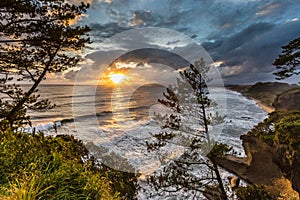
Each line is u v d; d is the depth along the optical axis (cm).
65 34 723
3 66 716
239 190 853
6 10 650
